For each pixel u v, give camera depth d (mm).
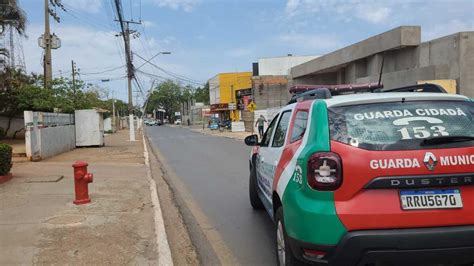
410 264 3695
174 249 6223
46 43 26609
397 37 22594
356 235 3637
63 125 22125
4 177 10797
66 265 5090
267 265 5410
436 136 3828
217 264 5543
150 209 8039
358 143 3834
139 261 5281
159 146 28609
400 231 3645
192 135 44094
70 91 26891
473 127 3957
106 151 22766
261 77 49031
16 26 25594
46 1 26219
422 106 4133
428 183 3703
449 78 19812
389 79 23562
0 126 28047
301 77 40219
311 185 3840
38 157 17109
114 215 7512
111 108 71625
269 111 38000
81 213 7617
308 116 4344
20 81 27141
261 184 6676
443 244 3648
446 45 20062
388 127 3926
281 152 5035
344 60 29578
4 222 6938
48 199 8750
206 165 16469
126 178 12406
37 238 6094
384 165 3719
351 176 3738
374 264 3719
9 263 5113
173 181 12656
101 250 5641
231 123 50875
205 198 9797
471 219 3723
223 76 70625
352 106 4148
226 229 7102
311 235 3783
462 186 3764
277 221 4773
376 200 3705
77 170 8383
